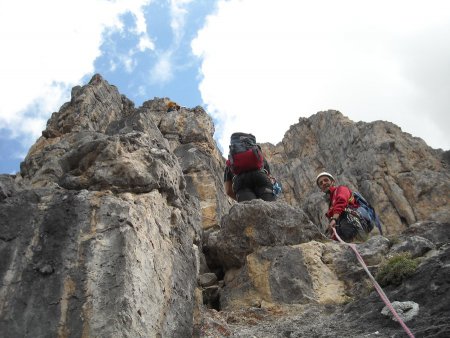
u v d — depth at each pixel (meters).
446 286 3.00
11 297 2.16
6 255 2.29
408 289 3.15
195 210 3.81
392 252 4.00
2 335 2.05
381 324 2.91
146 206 2.77
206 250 4.71
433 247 3.94
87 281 2.25
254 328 3.33
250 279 4.07
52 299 2.19
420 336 2.54
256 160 5.59
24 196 2.56
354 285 3.80
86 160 2.97
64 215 2.49
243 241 4.40
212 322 3.19
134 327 2.16
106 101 7.02
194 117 9.04
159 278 2.59
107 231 2.43
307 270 3.99
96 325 2.12
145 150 3.12
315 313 3.48
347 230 4.52
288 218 4.48
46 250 2.34
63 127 6.17
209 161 8.05
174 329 2.57
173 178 3.28
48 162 3.85
